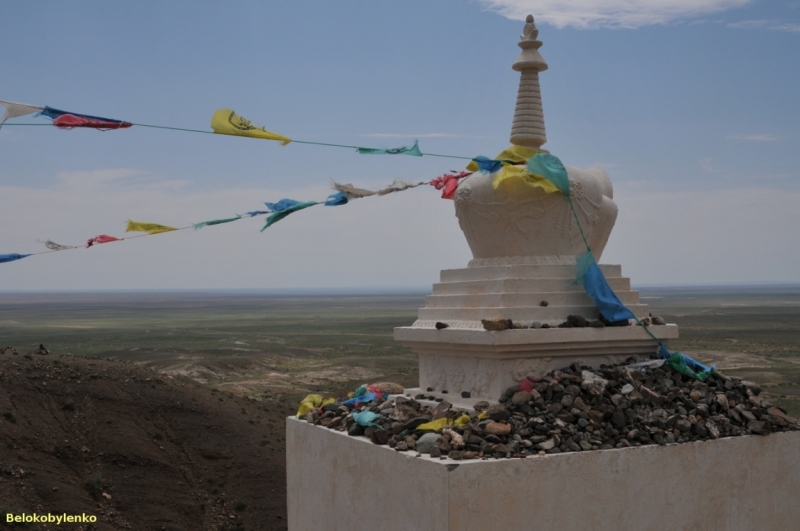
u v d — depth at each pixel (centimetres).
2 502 1911
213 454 2423
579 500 955
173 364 6594
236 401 2917
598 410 1033
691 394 1110
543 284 1161
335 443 1151
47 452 2183
